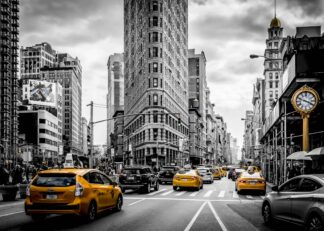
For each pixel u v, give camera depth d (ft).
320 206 30.68
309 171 77.82
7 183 71.92
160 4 287.07
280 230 37.78
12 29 372.17
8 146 335.88
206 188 109.60
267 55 431.43
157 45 282.97
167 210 53.67
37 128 449.48
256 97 546.67
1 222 41.88
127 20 388.16
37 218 43.09
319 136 113.09
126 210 53.26
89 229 37.29
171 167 137.39
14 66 371.15
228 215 48.83
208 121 610.65
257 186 85.35
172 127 310.45
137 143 321.11
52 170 42.47
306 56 75.82
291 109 100.32
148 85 281.54
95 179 45.11
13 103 364.79
